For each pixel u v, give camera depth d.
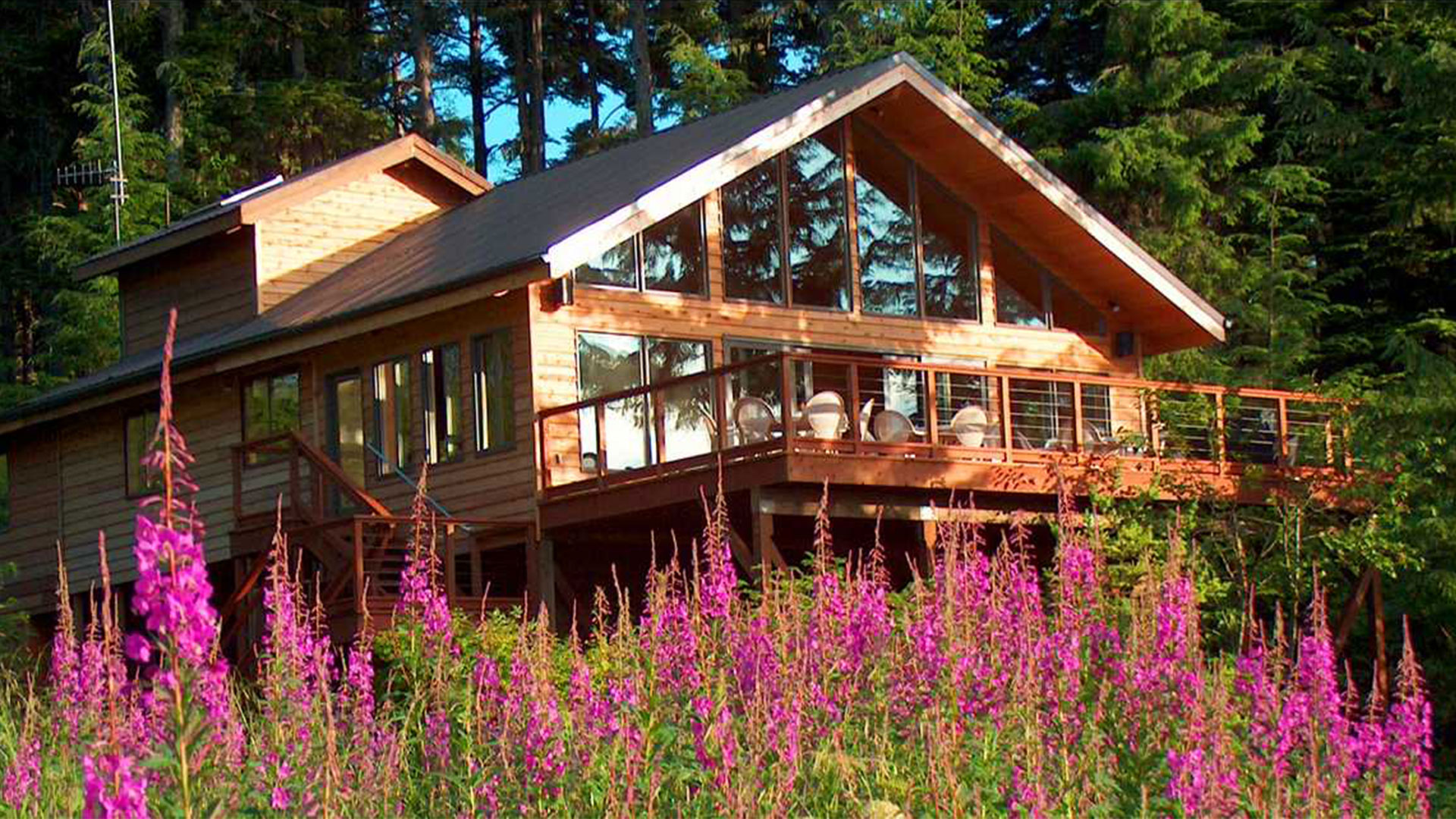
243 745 9.27
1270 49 36.47
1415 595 23.52
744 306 24.14
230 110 46.34
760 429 21.31
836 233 25.09
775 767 9.47
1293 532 22.00
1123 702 9.90
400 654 11.80
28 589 30.08
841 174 25.27
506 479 22.64
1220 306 34.97
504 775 9.80
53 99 48.44
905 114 25.09
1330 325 37.12
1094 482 21.62
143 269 30.33
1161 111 37.06
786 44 48.41
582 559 23.36
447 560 20.77
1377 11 37.09
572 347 22.75
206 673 5.91
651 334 23.39
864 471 20.05
